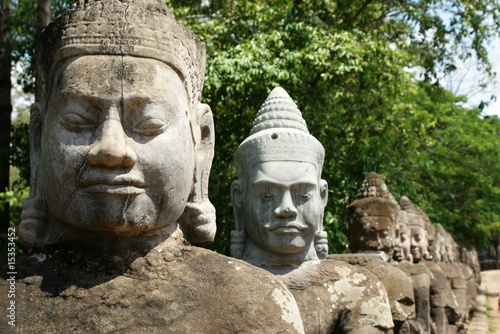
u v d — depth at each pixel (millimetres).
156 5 3029
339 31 10602
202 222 3189
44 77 3049
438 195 20594
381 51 10547
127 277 2830
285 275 4875
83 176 2746
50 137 2850
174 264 2930
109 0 2896
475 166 19531
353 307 4875
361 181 10523
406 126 11906
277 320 2820
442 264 13156
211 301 2809
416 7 12023
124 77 2791
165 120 2844
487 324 14391
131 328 2697
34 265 2883
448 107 19859
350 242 7152
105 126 2744
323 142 10305
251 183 4922
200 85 3275
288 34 9781
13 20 10227
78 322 2695
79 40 2844
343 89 10594
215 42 10203
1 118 10445
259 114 5191
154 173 2793
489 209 21344
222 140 9875
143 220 2803
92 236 2912
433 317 9836
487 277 28703
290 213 4766
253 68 8867
